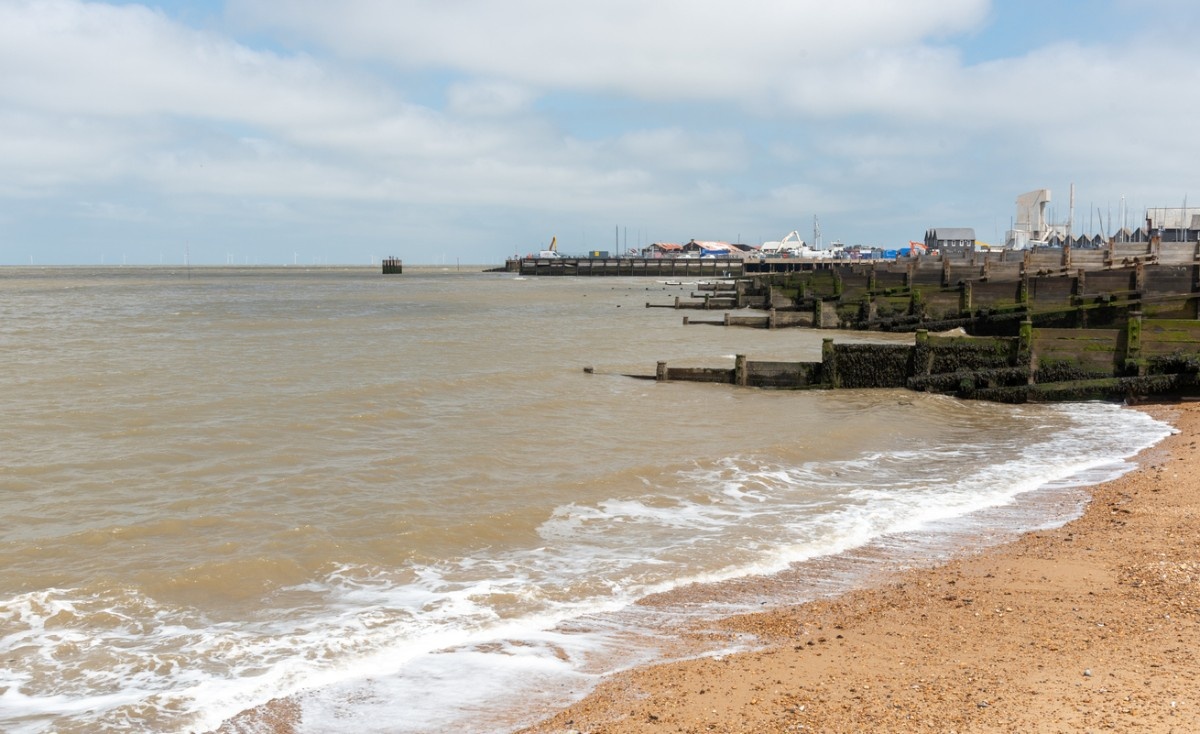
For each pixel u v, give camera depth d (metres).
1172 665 9.35
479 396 29.06
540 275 171.50
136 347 41.41
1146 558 13.26
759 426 24.67
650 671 9.91
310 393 28.28
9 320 57.00
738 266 158.50
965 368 29.84
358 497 17.05
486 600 12.26
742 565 13.74
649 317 68.19
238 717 9.05
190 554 13.83
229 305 79.31
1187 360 27.59
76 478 18.08
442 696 9.45
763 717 8.62
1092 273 44.66
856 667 9.80
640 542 14.91
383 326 57.31
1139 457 20.80
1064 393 28.39
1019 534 15.10
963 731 8.05
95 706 9.26
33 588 12.46
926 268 55.22
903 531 15.46
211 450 20.62
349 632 11.16
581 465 19.94
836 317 55.09
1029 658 9.80
